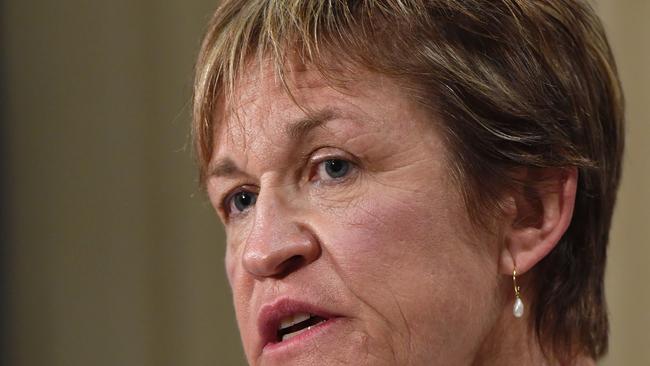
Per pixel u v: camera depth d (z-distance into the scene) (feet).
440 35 8.36
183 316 15.70
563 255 9.34
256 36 8.64
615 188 10.02
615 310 16.05
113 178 15.66
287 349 8.28
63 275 15.66
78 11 15.71
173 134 15.65
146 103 15.70
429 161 8.29
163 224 15.69
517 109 8.51
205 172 9.31
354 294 8.16
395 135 8.24
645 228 15.96
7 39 15.70
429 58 8.30
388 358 8.17
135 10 15.72
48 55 15.69
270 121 8.38
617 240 16.05
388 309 8.15
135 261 15.64
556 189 8.87
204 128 8.98
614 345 16.05
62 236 15.66
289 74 8.34
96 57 15.66
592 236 9.50
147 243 15.66
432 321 8.25
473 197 8.43
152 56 15.71
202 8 15.64
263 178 8.45
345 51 8.27
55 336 15.65
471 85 8.36
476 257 8.49
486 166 8.46
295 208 8.36
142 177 15.65
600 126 9.50
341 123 8.22
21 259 15.71
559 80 8.91
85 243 15.66
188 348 15.65
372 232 8.18
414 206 8.22
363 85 8.25
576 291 9.42
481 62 8.46
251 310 8.61
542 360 9.27
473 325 8.51
